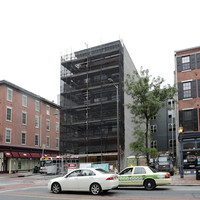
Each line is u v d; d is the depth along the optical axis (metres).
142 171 16.11
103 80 42.03
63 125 41.91
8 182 25.00
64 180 14.62
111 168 28.55
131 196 13.05
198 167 21.20
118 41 42.94
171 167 28.95
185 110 29.48
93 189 13.92
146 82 23.48
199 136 26.58
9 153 39.34
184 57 31.00
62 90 44.62
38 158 48.31
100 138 38.91
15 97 42.72
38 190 16.70
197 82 29.44
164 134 57.19
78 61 44.69
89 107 41.38
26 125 44.97
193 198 11.95
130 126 43.81
